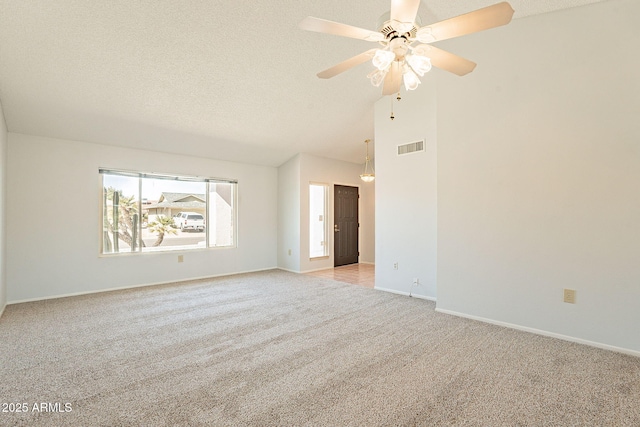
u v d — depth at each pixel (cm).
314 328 314
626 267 258
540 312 299
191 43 308
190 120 439
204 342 279
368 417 174
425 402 188
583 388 204
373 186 743
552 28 291
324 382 211
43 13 254
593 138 272
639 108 253
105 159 460
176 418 173
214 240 580
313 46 340
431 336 293
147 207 504
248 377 218
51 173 419
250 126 487
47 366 233
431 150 424
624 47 259
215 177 575
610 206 265
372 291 470
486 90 330
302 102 450
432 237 423
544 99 296
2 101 340
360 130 568
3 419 171
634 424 169
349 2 291
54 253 421
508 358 247
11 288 392
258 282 530
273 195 665
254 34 311
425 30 186
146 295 439
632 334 256
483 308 335
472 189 341
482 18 172
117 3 256
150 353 256
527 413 178
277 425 167
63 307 380
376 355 253
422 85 432
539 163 299
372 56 214
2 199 351
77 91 346
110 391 200
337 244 705
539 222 299
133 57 313
